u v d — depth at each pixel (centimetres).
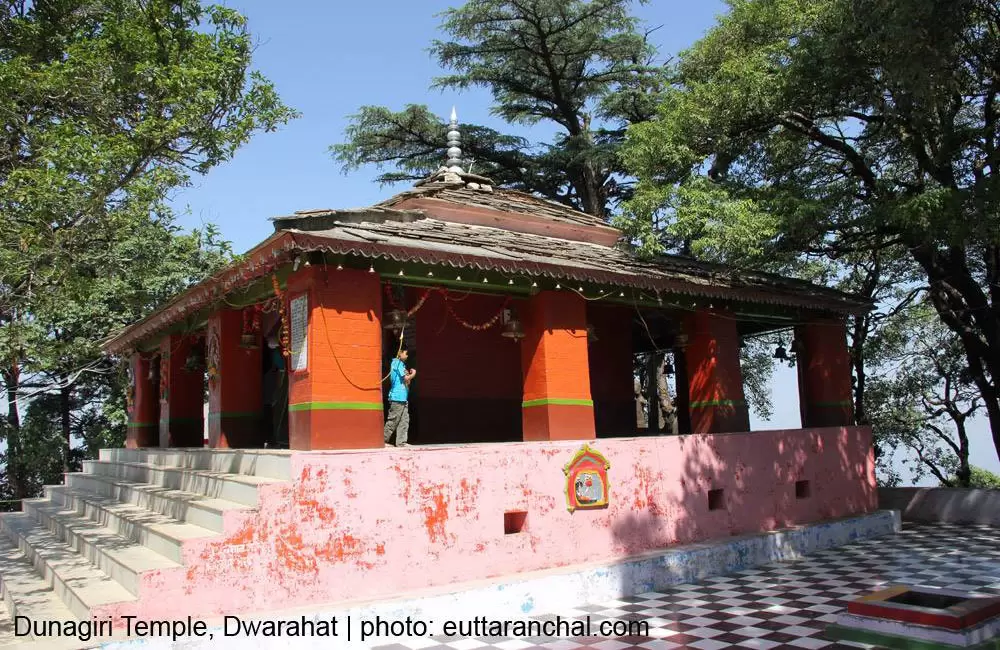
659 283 1130
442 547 877
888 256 1880
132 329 1443
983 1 1218
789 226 1349
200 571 716
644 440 1117
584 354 1096
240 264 916
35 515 1497
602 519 1040
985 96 1401
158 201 919
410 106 2498
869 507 1495
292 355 907
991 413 1731
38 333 1427
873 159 1605
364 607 774
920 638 681
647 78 2511
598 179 2702
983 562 1143
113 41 915
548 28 2391
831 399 1490
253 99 959
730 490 1224
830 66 1320
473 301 1305
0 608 906
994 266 1555
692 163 1425
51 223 859
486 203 1309
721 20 1505
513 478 955
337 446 850
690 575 1078
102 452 1820
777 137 1582
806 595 980
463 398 1263
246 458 945
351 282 891
